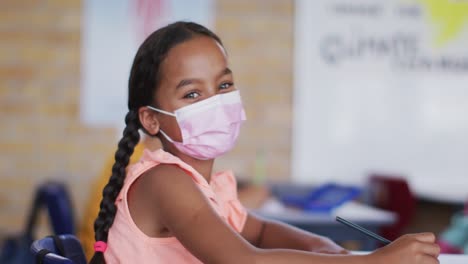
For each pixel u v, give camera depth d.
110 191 1.31
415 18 4.28
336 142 4.27
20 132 4.23
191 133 1.33
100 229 1.29
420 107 4.31
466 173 4.32
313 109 4.25
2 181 4.23
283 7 4.23
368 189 3.67
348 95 4.26
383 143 4.29
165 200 1.18
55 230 2.57
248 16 4.23
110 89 4.22
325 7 4.23
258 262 1.08
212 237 1.13
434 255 1.09
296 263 1.08
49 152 4.24
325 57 4.24
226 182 1.52
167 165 1.25
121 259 1.23
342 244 3.52
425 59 4.30
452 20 4.29
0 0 4.18
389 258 1.07
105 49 4.20
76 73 4.21
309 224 2.81
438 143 4.32
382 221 2.84
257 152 4.25
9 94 4.22
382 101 4.28
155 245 1.22
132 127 1.37
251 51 4.23
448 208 4.36
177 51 1.30
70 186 4.24
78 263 1.39
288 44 4.25
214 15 4.21
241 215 1.51
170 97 1.31
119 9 4.18
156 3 4.18
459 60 4.31
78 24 4.20
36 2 4.18
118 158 1.35
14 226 4.22
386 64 4.28
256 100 4.25
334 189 3.01
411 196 3.40
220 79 1.33
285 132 4.27
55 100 4.22
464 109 4.32
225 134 1.35
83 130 4.23
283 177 4.27
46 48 4.20
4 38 4.20
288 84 4.26
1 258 3.03
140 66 1.34
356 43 4.25
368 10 4.25
